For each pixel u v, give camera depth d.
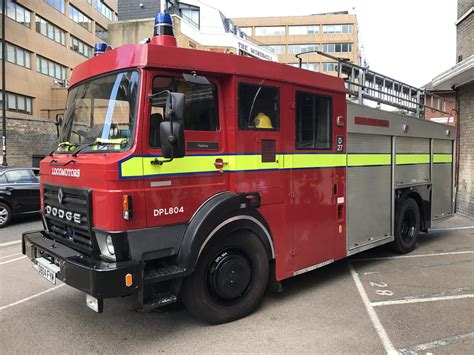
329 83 5.43
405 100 7.63
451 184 9.10
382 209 6.62
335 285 5.61
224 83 4.27
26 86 28.80
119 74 3.88
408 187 7.32
